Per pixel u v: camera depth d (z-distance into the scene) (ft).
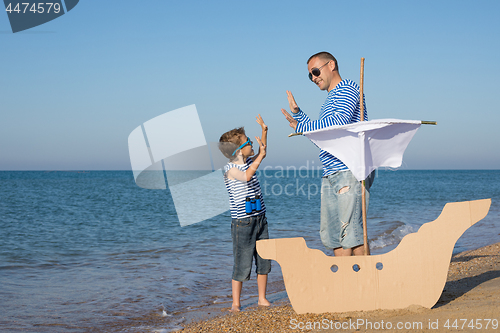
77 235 29.40
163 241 25.89
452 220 8.52
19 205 57.41
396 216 38.34
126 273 16.62
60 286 14.40
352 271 8.39
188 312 11.32
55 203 61.00
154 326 10.02
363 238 8.80
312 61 9.63
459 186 111.75
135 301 12.53
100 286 14.40
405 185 117.08
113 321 10.52
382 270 8.42
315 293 8.31
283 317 8.89
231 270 17.25
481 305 8.18
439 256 8.48
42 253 21.77
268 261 11.37
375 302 8.39
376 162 8.71
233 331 8.38
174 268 17.62
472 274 12.76
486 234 27.66
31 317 10.84
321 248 21.97
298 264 8.28
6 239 27.32
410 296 8.40
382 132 8.43
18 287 14.21
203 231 30.37
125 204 59.57
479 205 8.54
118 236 28.66
